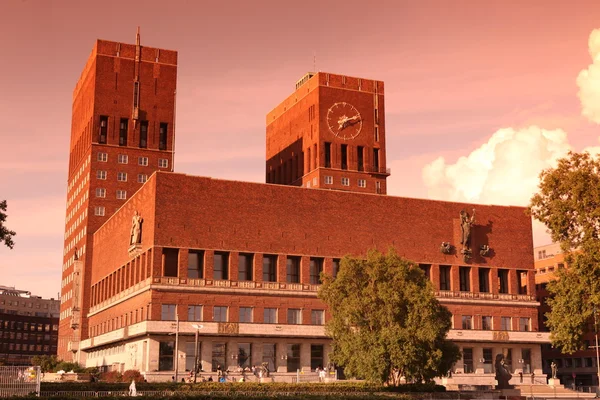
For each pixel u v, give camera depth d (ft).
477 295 394.73
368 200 380.78
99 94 479.41
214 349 335.67
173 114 495.82
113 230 418.72
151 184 344.49
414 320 243.19
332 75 503.20
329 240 366.63
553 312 225.35
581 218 220.02
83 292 475.72
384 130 508.53
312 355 352.69
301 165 512.63
